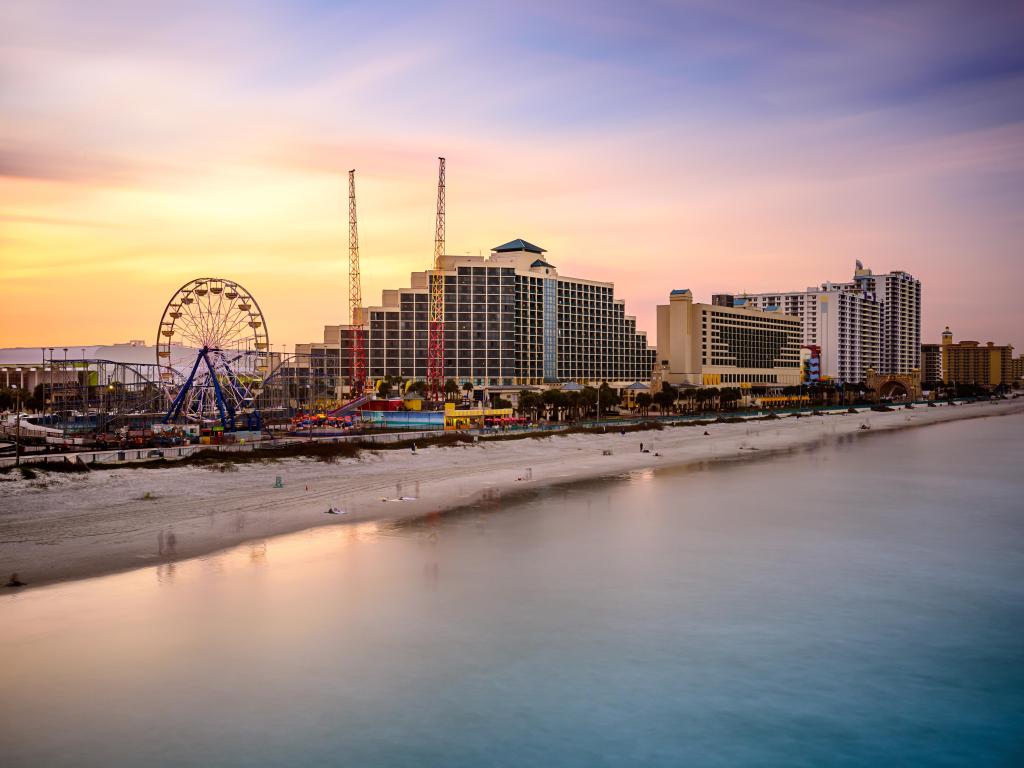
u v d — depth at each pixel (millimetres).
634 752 34469
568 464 125625
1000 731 36531
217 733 35688
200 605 51562
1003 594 55438
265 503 84625
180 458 108250
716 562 63219
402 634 47062
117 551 64000
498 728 36344
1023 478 111688
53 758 33562
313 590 54969
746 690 40281
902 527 76500
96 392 173250
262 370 198875
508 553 65438
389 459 123062
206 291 152875
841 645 46094
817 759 34156
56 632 46750
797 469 121500
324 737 35438
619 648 45344
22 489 83625
